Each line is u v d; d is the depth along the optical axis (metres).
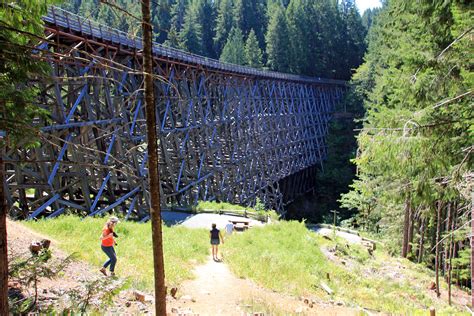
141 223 19.53
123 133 21.27
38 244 9.57
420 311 11.90
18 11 4.76
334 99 71.69
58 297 6.97
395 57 17.31
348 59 82.38
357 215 37.34
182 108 28.59
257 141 44.16
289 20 73.31
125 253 12.77
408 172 8.51
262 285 12.35
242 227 21.56
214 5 94.31
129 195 20.92
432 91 8.88
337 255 19.62
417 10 11.45
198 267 13.52
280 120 51.28
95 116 20.14
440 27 10.65
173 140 29.67
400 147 7.65
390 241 27.59
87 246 12.27
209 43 91.12
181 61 29.12
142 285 10.02
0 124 4.66
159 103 25.91
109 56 20.03
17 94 4.89
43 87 16.31
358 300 13.32
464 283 22.98
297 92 59.06
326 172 60.25
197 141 32.59
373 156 7.98
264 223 23.59
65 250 11.23
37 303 6.93
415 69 9.88
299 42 72.44
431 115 8.58
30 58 4.75
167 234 17.05
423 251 24.84
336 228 29.52
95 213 18.30
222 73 36.31
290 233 20.75
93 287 6.45
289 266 14.52
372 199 31.69
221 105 37.59
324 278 14.96
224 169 34.53
